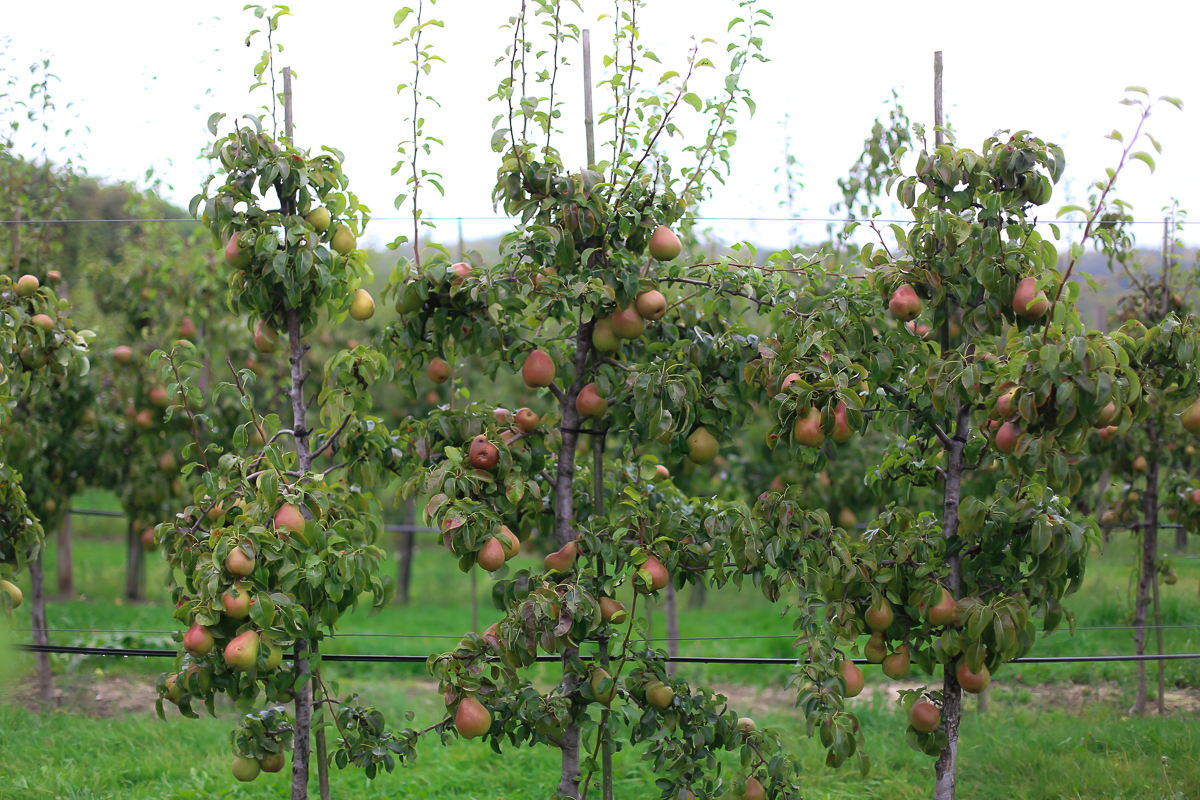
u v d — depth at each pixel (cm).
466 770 536
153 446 784
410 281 381
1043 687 660
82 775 507
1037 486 341
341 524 375
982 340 368
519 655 345
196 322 826
